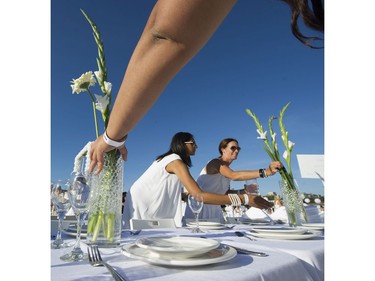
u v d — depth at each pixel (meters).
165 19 0.45
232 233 1.21
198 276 0.50
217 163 2.73
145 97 0.58
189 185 1.92
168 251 0.57
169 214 2.22
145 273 0.52
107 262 0.61
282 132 1.55
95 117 0.94
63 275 0.51
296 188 1.50
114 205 0.85
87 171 0.87
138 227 1.65
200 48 0.48
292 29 0.53
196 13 0.42
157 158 2.33
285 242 0.92
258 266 0.58
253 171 2.38
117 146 0.83
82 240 1.02
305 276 0.65
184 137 2.42
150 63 0.51
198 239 0.71
